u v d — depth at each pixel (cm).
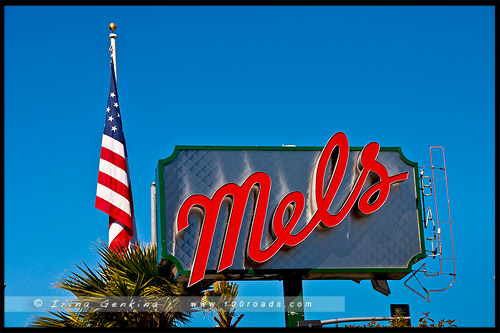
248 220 2588
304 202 2614
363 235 2631
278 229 2567
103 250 2797
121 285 2678
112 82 3531
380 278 2647
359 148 2681
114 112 3453
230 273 2548
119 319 2656
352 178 2662
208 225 2541
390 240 2636
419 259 2622
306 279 2648
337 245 2611
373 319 2573
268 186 2586
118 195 3316
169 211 2570
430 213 2662
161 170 2597
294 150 2662
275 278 2645
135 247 2838
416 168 2698
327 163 2630
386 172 2655
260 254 2542
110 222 3297
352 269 2594
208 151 2636
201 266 2509
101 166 3341
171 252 2541
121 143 3406
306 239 2603
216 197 2562
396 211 2664
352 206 2625
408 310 2631
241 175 2627
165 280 2709
